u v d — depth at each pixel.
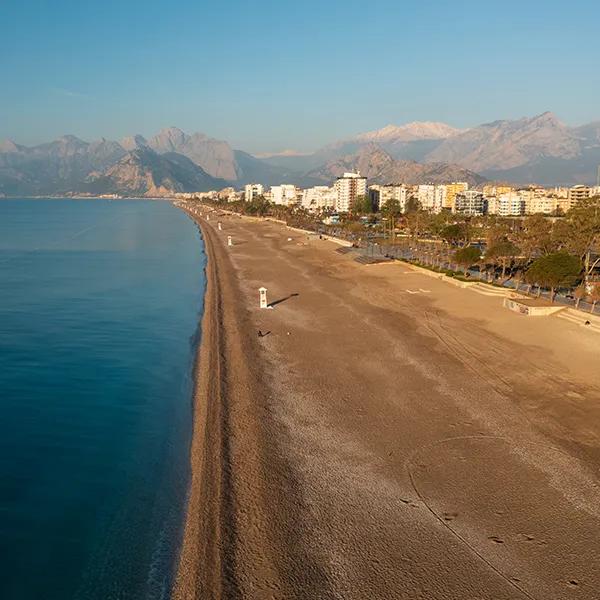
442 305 53.16
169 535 19.88
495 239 81.31
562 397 29.77
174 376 37.12
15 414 30.89
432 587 15.95
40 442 27.50
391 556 17.27
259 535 18.39
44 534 20.14
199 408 30.59
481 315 48.47
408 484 21.30
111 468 24.86
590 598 15.48
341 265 85.00
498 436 25.28
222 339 42.22
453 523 18.88
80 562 18.64
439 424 26.56
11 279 77.62
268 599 15.61
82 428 29.09
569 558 17.09
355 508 19.80
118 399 33.09
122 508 21.69
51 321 52.78
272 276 74.56
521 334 41.97
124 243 134.25
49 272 84.94
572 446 24.31
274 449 24.23
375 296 58.50
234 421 27.22
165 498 22.22
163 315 56.00
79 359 40.97
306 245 117.62
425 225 113.50
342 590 15.91
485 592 15.72
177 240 142.88
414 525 18.78
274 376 33.56
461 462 22.95
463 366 34.97
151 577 17.77
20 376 37.19
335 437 25.31
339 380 32.75
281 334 43.25
